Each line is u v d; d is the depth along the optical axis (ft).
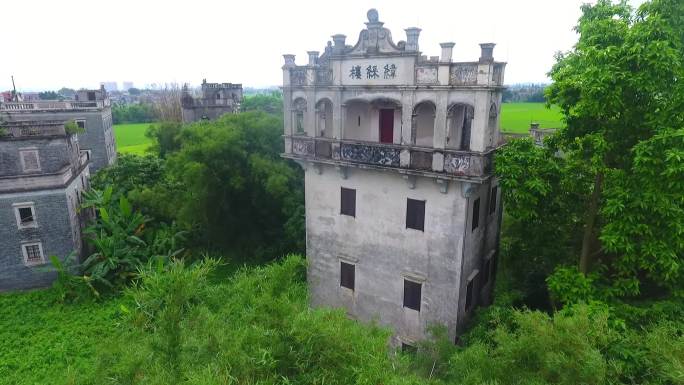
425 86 45.34
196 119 169.17
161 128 135.74
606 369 27.99
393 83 47.88
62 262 83.76
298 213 83.82
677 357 28.07
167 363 26.63
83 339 67.36
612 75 36.24
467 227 48.16
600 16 42.27
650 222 37.88
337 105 52.42
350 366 24.64
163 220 101.76
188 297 30.25
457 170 44.78
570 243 53.16
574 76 42.39
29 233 81.41
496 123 48.55
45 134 87.25
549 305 54.95
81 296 79.15
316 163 56.24
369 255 55.42
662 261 36.60
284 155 58.59
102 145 140.56
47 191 81.35
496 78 45.27
